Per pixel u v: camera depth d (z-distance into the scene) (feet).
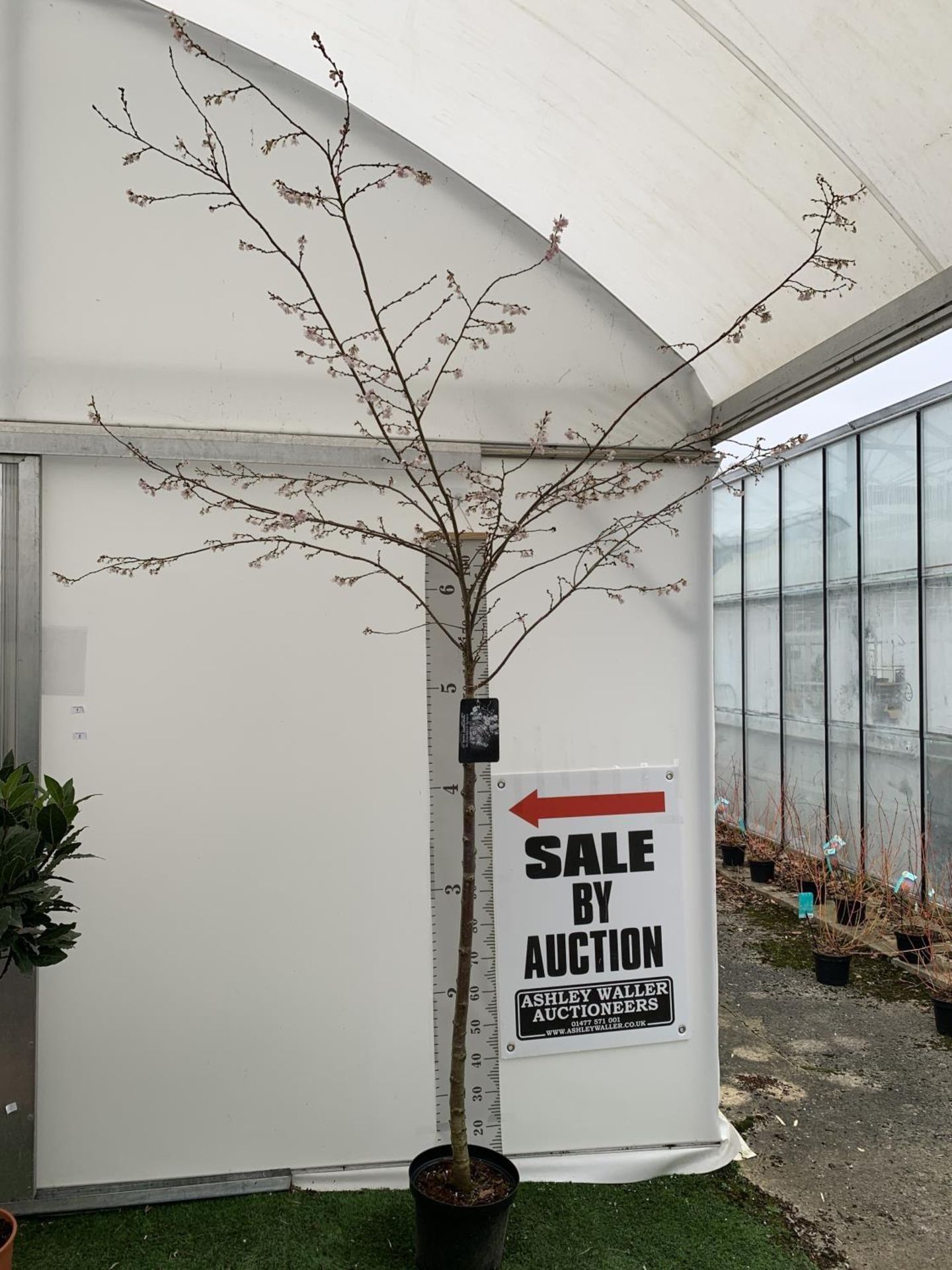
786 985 17.83
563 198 9.38
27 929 7.07
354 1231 8.76
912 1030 15.60
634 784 10.23
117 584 9.30
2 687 9.04
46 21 9.02
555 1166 9.85
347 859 9.64
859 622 22.66
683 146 8.02
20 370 8.99
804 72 6.74
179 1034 9.29
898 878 21.20
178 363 9.30
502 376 9.98
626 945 10.16
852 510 22.99
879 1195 10.28
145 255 9.23
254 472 9.53
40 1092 9.02
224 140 9.32
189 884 9.36
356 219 9.64
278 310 9.48
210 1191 9.18
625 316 10.27
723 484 10.43
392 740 9.77
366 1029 9.61
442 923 9.61
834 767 23.98
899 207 7.15
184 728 9.39
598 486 9.95
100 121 9.11
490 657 9.95
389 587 9.80
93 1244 8.50
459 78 8.56
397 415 9.72
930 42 5.95
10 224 8.97
